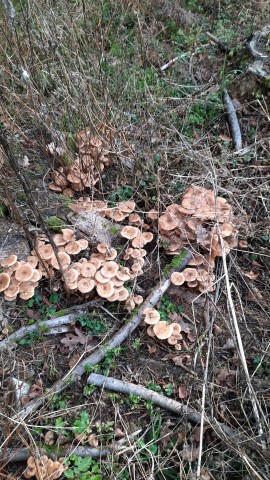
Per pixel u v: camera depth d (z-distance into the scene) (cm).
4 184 104
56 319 110
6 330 107
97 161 133
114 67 157
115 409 98
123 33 181
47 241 120
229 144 156
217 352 108
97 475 88
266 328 113
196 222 121
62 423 94
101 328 111
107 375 103
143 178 137
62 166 132
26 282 112
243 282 122
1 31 148
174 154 146
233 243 123
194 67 184
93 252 123
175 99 163
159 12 197
